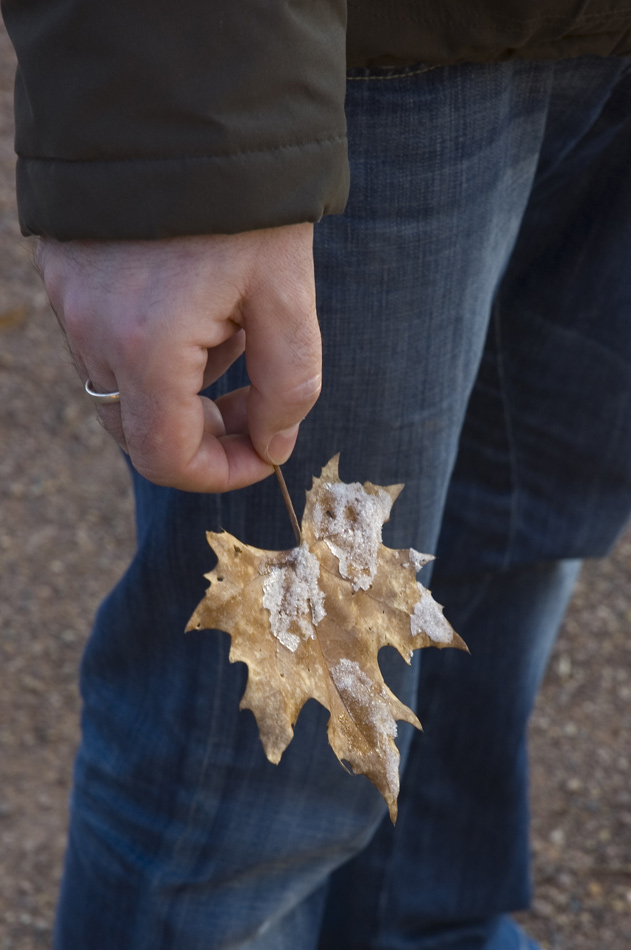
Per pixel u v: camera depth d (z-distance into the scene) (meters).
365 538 0.81
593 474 1.06
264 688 0.79
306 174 0.76
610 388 1.02
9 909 1.29
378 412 0.88
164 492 0.90
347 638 0.80
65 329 0.80
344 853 0.99
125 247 0.76
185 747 0.94
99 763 0.98
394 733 0.80
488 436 1.05
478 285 0.89
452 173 0.85
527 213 0.98
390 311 0.86
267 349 0.78
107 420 0.81
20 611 1.74
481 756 1.13
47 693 1.61
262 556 0.80
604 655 1.70
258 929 0.99
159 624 0.94
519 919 1.29
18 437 2.09
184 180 0.74
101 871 0.98
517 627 1.11
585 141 0.94
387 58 0.82
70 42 0.74
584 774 1.49
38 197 0.77
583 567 1.88
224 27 0.73
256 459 0.82
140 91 0.74
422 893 1.16
